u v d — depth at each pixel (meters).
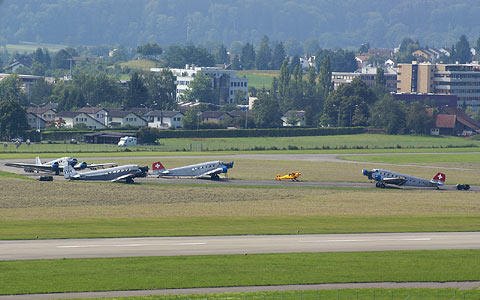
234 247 156.25
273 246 157.75
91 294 123.94
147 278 132.50
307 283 131.62
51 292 124.50
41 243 157.50
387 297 124.31
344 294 125.56
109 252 149.88
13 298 121.50
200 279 132.62
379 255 150.25
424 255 150.62
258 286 129.88
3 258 143.50
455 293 127.06
